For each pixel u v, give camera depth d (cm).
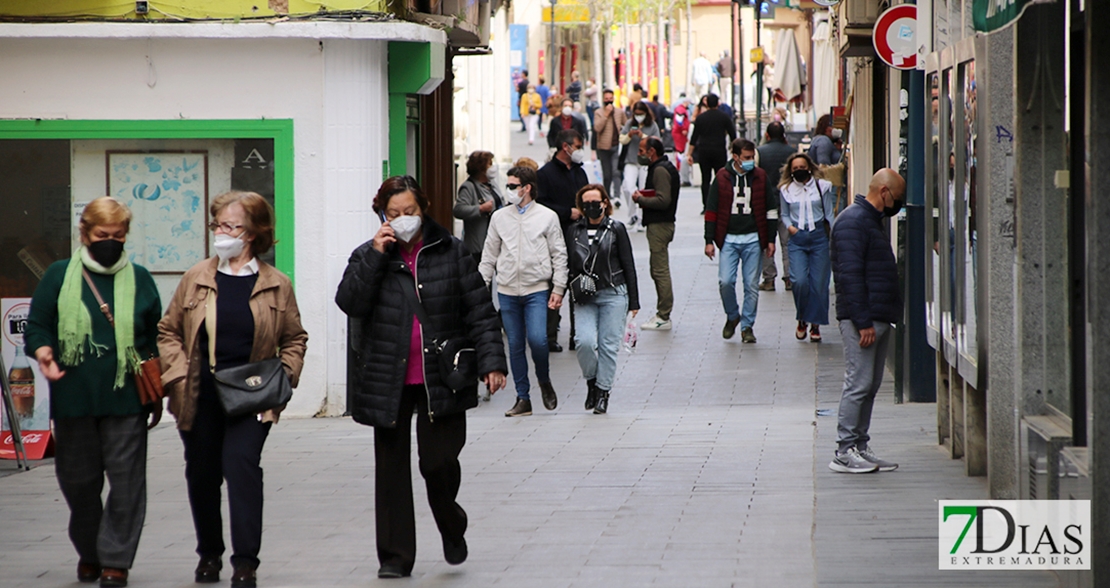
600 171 6988
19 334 2288
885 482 1797
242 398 1337
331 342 2525
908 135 2481
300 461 2070
